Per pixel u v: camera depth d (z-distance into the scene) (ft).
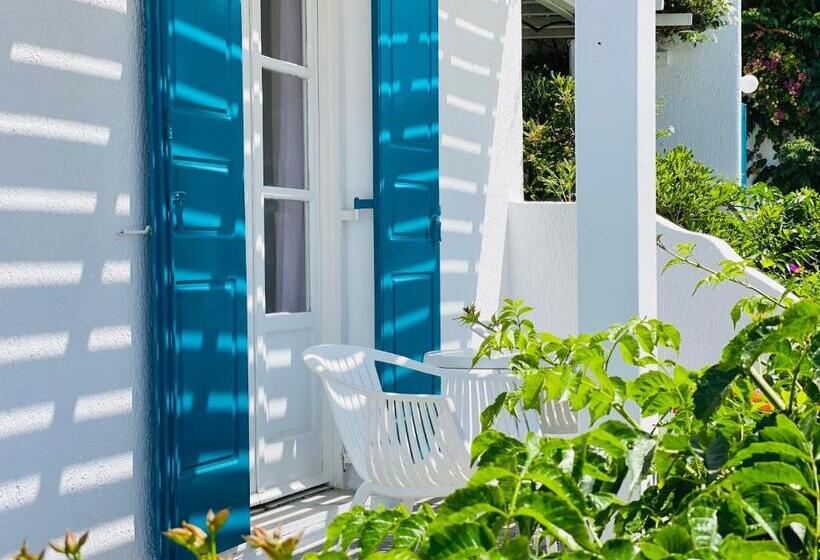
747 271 21.27
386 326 18.70
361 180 18.84
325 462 18.70
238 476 14.66
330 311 18.63
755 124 51.55
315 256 18.53
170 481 13.53
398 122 19.12
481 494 3.57
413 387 19.36
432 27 20.11
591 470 4.33
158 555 13.50
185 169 13.83
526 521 3.91
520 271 24.06
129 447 13.28
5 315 11.71
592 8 10.59
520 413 14.21
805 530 4.21
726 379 4.77
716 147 38.06
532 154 31.68
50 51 12.31
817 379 5.13
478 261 22.66
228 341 14.55
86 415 12.69
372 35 18.67
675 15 35.58
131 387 13.30
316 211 18.54
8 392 11.74
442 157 21.31
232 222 14.67
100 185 12.90
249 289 16.80
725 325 21.50
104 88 12.99
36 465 12.06
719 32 37.86
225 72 14.58
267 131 17.39
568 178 30.12
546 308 23.79
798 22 50.52
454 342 21.58
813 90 50.72
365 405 14.03
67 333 12.44
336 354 14.62
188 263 13.84
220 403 14.37
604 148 10.60
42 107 12.19
